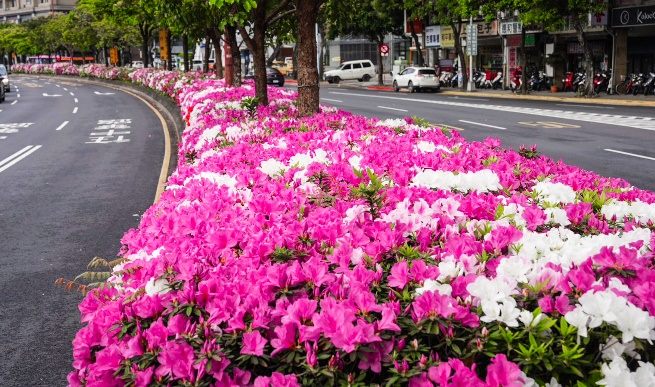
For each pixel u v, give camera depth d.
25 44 103.75
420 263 3.07
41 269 8.15
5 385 5.26
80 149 19.22
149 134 22.30
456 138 8.68
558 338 2.64
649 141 17.02
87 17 65.69
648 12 33.53
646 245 3.62
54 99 41.25
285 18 19.45
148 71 44.34
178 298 2.94
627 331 2.57
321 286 3.13
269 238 3.54
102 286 3.48
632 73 37.50
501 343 2.64
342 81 65.69
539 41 43.38
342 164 5.73
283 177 5.83
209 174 5.84
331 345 2.60
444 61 54.03
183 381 2.57
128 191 12.90
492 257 3.40
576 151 15.54
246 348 2.60
